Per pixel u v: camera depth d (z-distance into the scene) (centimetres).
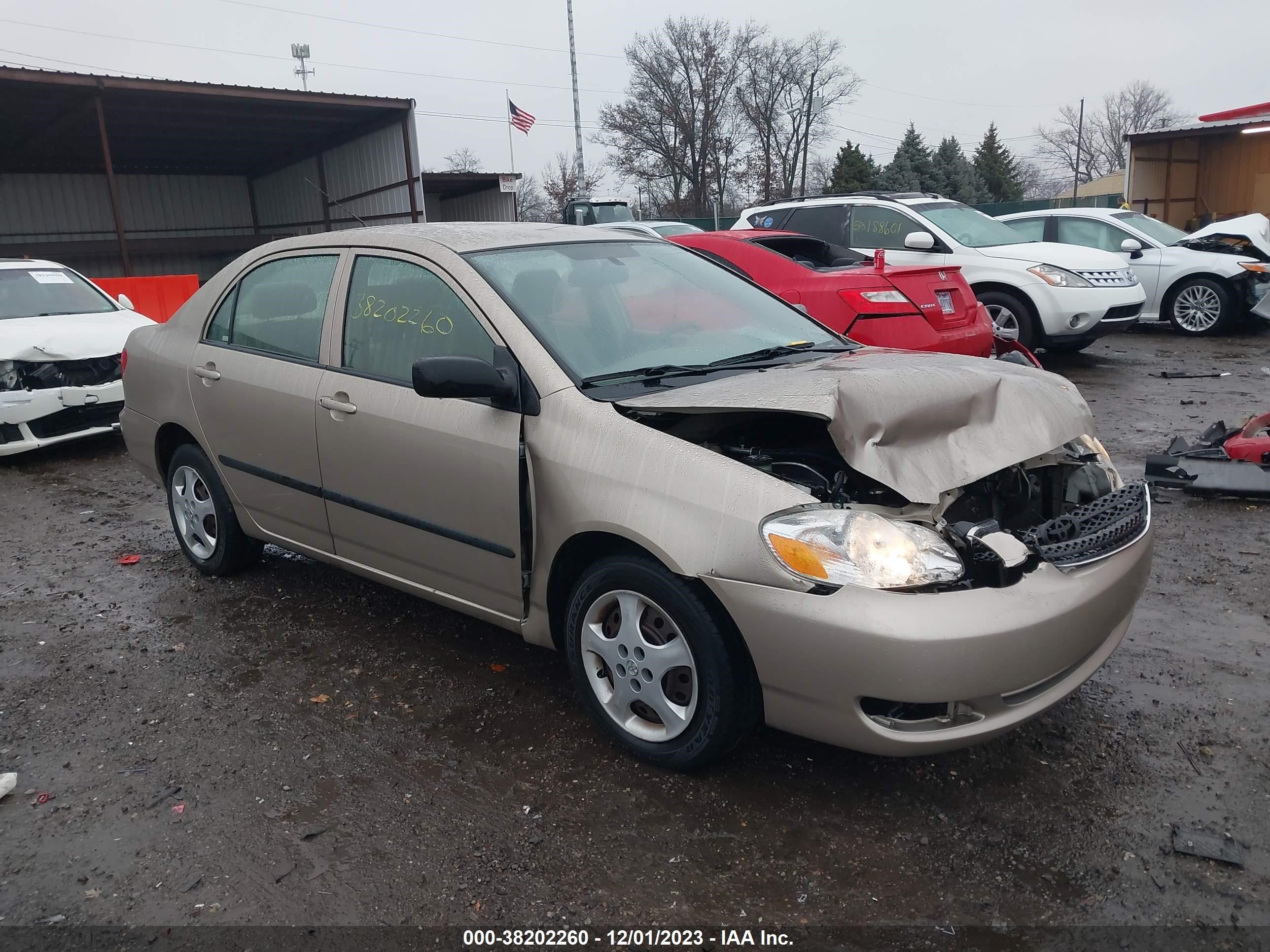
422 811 287
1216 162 2269
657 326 361
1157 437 714
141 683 374
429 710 348
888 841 269
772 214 1145
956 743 260
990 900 245
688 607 277
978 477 269
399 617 431
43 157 2259
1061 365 1056
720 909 244
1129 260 1249
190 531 482
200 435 445
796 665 260
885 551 254
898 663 247
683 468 278
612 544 302
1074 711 333
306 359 394
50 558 524
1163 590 434
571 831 276
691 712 286
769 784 296
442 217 2625
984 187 5588
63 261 2328
